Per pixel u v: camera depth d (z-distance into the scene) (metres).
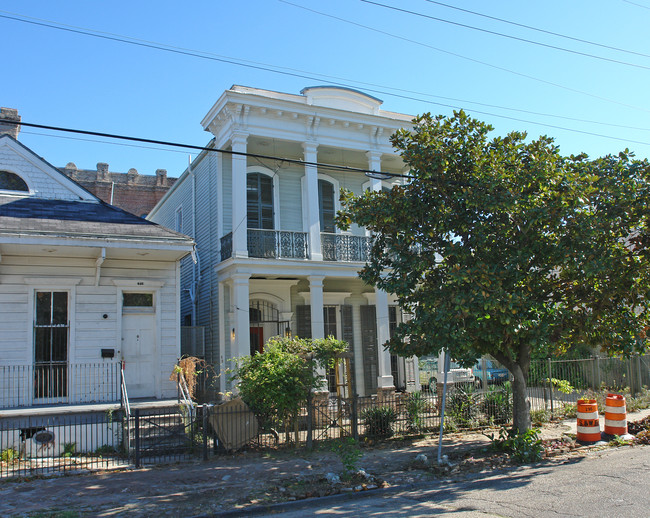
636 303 10.92
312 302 16.33
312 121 16.78
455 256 10.70
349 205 11.80
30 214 13.52
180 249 13.88
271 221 17.64
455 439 12.45
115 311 14.28
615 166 10.28
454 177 10.84
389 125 17.86
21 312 13.35
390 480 9.14
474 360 10.62
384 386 16.50
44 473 9.81
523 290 10.64
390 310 19.34
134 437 11.33
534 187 10.28
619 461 9.72
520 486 8.24
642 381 18.75
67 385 13.50
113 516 7.36
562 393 16.03
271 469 9.91
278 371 11.47
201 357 17.47
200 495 8.32
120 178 34.31
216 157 17.52
